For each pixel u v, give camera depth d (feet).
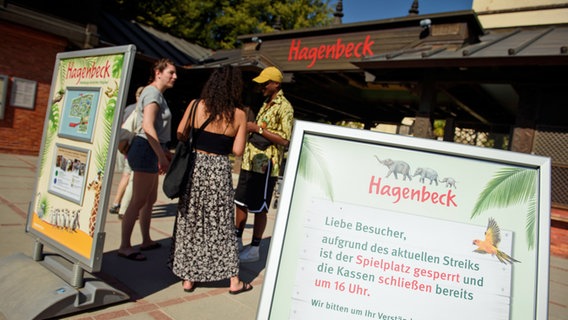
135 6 70.49
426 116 23.03
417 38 25.48
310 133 5.98
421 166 5.77
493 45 22.79
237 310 8.69
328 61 30.32
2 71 29.68
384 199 5.72
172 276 10.16
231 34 82.48
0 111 29.78
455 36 23.65
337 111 50.65
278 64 33.73
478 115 35.88
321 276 5.53
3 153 30.19
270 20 87.71
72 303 7.43
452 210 5.59
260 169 12.08
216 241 9.11
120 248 11.07
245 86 36.73
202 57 50.19
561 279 15.14
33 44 31.04
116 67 7.75
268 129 11.94
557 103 19.85
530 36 25.81
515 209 5.52
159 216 16.96
